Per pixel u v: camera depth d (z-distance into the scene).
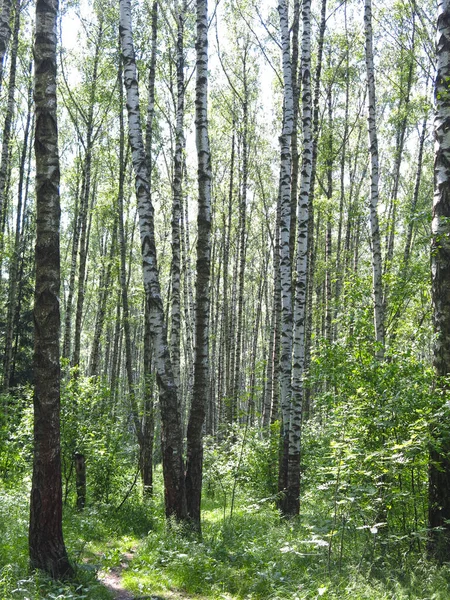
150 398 14.30
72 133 29.14
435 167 7.87
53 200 6.67
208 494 15.98
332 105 25.36
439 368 7.67
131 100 9.99
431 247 7.84
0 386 22.89
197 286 10.02
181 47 15.18
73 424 11.79
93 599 6.02
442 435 7.32
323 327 21.98
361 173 30.08
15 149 28.39
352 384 9.16
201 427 9.96
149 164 16.25
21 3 17.36
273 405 17.11
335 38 20.70
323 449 12.69
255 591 6.68
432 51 18.88
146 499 13.22
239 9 18.48
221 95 24.83
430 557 7.14
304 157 11.91
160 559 7.82
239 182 26.53
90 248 36.94
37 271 6.61
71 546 8.16
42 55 6.74
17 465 11.70
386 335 13.49
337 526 7.87
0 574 5.92
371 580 6.64
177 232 15.12
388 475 7.48
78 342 20.31
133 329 42.28
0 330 25.42
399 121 21.77
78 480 11.40
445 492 7.30
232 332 27.91
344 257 21.98
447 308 7.62
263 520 10.92
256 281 38.41
